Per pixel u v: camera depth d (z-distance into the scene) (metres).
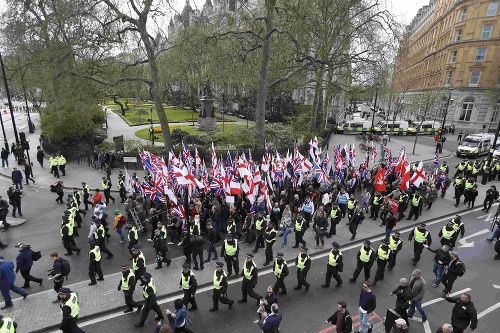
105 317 9.73
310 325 9.51
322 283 11.68
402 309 8.77
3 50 36.31
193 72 53.41
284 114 48.19
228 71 27.80
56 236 14.97
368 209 18.58
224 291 9.80
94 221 12.80
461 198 21.31
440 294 11.14
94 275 11.15
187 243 12.22
